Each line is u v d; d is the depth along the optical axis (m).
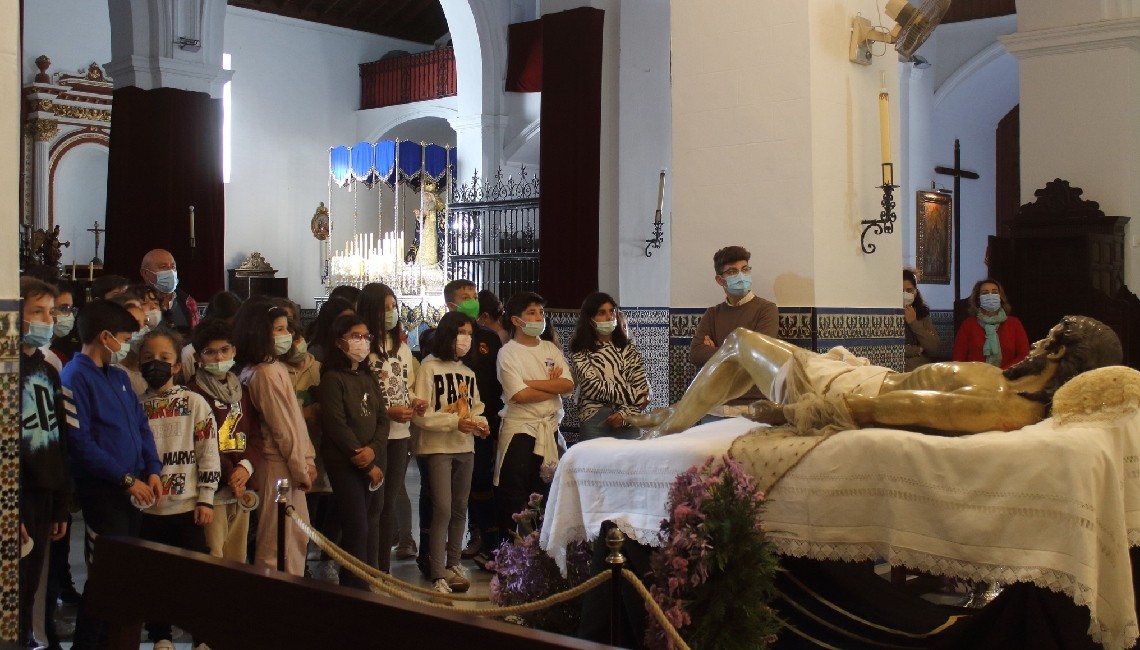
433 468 5.74
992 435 3.46
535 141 12.70
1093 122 9.36
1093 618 3.15
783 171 6.15
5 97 3.26
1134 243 9.41
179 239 10.46
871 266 6.49
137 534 4.43
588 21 9.38
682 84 6.52
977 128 15.30
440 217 16.09
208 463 4.58
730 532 3.52
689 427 4.59
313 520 5.88
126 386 4.45
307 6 19.28
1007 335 7.63
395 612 2.31
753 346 4.28
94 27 17.02
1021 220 9.62
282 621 2.50
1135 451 3.52
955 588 5.51
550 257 9.56
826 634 4.23
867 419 3.84
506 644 2.13
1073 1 9.35
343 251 19.41
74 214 17.05
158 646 4.52
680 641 3.03
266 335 4.91
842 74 6.30
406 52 20.92
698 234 6.47
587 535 4.09
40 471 4.02
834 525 3.62
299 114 19.44
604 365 6.22
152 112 10.44
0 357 3.23
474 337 6.62
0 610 3.23
